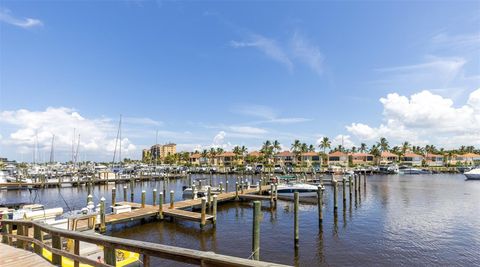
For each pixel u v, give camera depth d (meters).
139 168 103.44
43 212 20.97
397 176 88.44
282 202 38.16
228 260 3.22
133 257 13.58
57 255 7.08
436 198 40.38
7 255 8.29
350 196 35.62
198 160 150.50
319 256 18.09
